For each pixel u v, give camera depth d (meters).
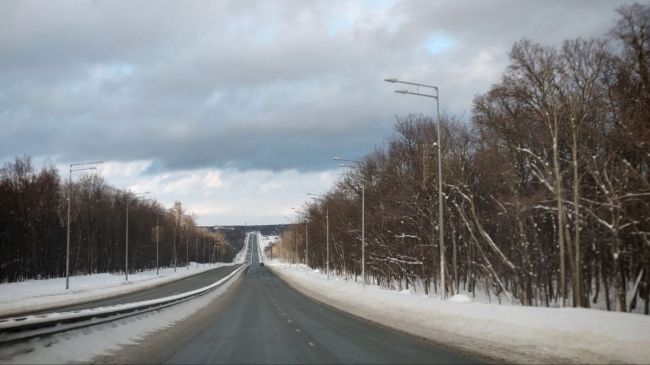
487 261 41.03
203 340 16.91
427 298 30.50
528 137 37.84
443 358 13.12
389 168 56.41
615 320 16.17
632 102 31.44
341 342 16.48
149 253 128.00
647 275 32.41
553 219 39.44
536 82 33.09
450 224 47.94
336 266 98.94
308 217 112.19
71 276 82.06
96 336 13.84
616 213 31.22
